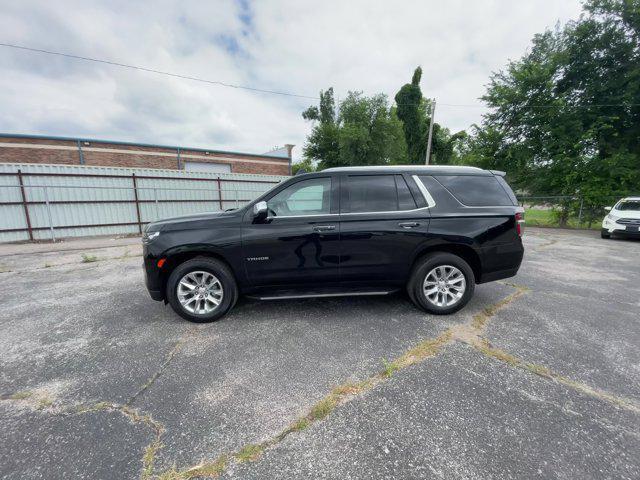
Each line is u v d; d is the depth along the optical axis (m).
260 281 3.37
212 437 1.77
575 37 14.88
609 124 14.09
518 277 5.16
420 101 29.86
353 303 3.87
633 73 13.35
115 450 1.69
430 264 3.39
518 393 2.13
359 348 2.76
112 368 2.51
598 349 2.73
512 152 16.45
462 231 3.36
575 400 2.06
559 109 14.90
